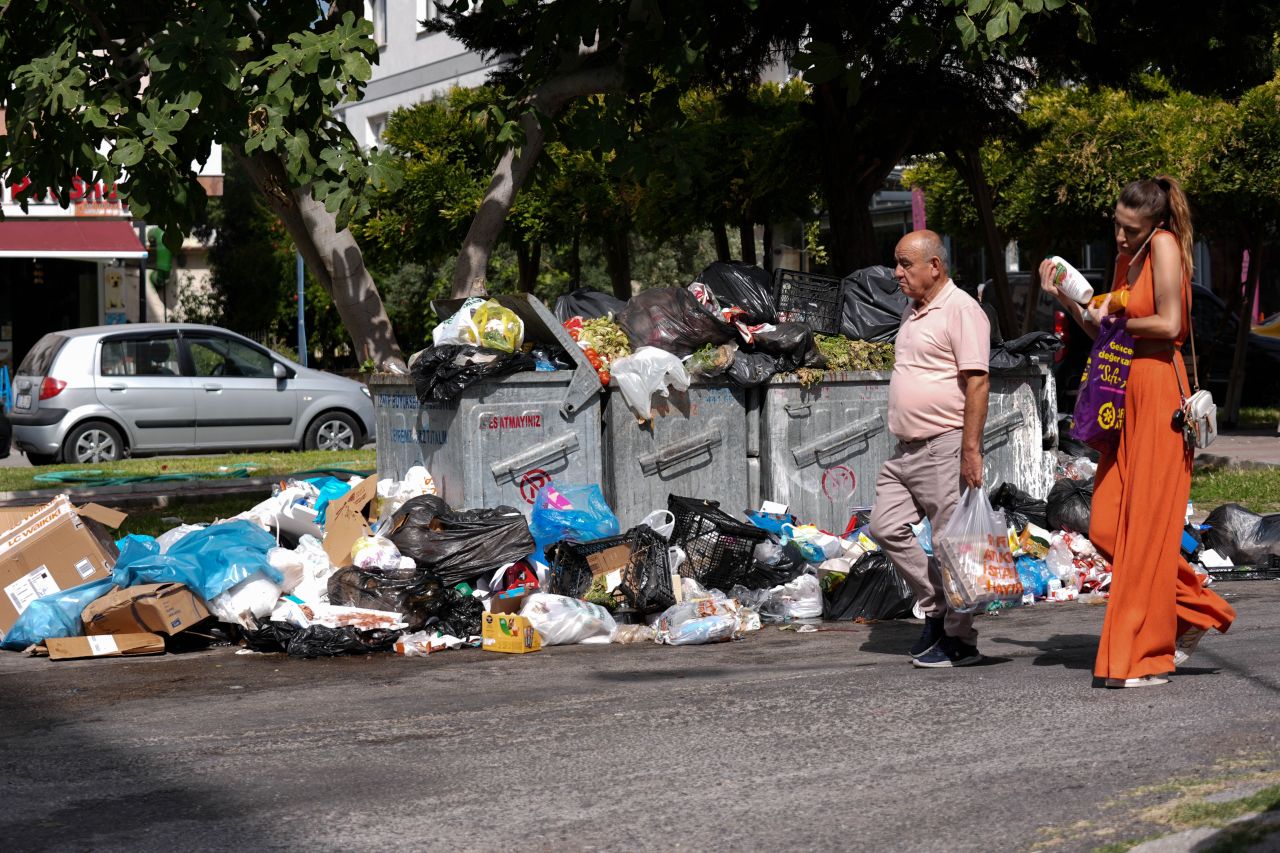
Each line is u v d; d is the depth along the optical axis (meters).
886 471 6.10
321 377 18.31
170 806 4.25
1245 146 18.02
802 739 4.83
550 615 7.04
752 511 8.51
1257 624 6.98
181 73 8.34
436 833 3.91
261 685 6.19
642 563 7.33
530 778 4.44
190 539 7.41
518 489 8.00
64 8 9.13
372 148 8.89
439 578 7.25
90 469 15.45
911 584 6.12
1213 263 30.47
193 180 8.84
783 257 29.75
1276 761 4.31
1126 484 5.44
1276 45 15.52
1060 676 5.75
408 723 5.28
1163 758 4.41
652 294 8.70
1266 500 11.66
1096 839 3.66
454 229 20.27
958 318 5.86
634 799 4.18
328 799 4.27
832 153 13.95
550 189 19.39
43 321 28.88
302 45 8.55
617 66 9.80
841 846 3.71
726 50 12.39
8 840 3.96
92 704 5.83
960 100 13.66
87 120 8.46
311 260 10.26
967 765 4.43
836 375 8.77
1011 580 5.86
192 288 32.59
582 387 8.12
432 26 14.02
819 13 11.77
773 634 7.26
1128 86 13.45
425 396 7.95
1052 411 9.27
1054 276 5.68
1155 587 5.40
